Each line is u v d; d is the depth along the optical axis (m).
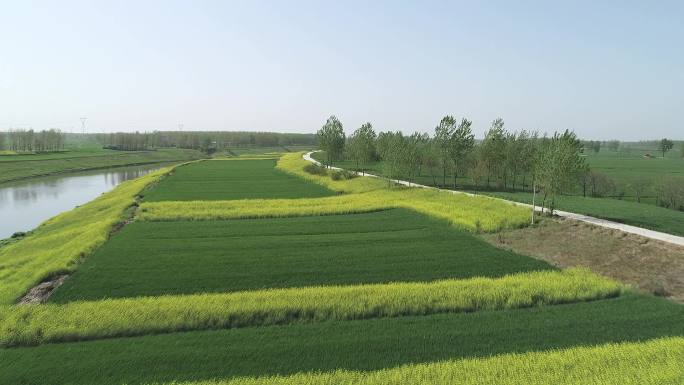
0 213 63.62
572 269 26.36
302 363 16.41
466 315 20.66
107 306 21.19
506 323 19.61
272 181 79.12
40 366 16.45
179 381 15.30
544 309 21.12
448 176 83.56
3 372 16.08
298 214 45.38
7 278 28.16
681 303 21.62
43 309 21.11
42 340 18.64
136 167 145.25
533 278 24.80
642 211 41.75
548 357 15.94
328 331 19.12
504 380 14.61
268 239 35.22
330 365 16.23
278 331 19.22
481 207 45.66
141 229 38.94
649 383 14.17
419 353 17.06
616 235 31.47
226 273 26.94
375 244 33.41
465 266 28.05
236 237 35.97
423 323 19.81
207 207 49.53
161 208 48.62
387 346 17.64
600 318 19.81
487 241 34.84
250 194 62.50
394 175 63.69
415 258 29.72
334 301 21.55
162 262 29.08
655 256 27.36
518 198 52.00
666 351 16.12
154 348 17.73
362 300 21.77
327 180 76.94
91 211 52.03
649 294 22.78
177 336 18.88
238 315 20.44
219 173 94.00
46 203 72.50
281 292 22.83
